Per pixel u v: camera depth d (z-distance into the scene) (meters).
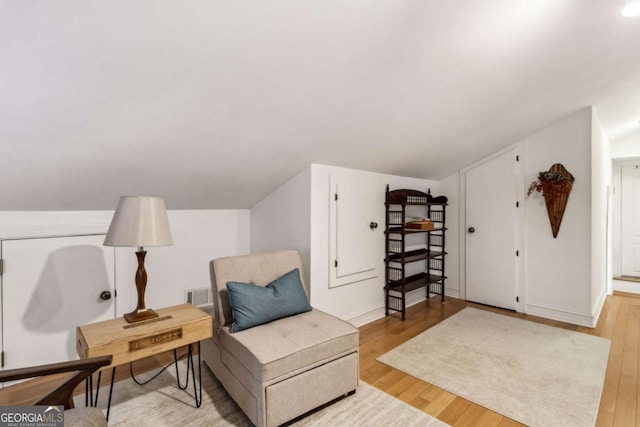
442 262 4.29
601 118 3.70
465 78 2.18
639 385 2.21
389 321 3.48
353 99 2.09
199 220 3.12
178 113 1.75
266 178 2.89
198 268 3.13
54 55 1.24
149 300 2.82
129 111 1.64
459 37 1.75
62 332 2.36
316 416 1.87
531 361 2.54
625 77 2.66
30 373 1.21
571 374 2.34
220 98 1.74
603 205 4.14
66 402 1.29
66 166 1.89
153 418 1.84
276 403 1.68
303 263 2.93
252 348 1.77
